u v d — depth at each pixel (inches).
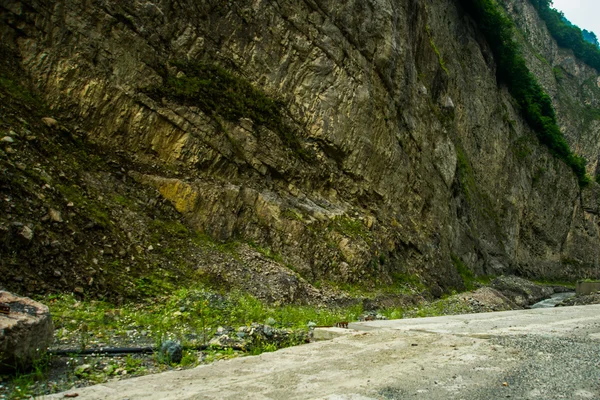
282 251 574.9
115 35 507.5
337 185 735.1
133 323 311.7
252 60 647.8
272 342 290.7
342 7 763.4
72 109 472.1
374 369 191.6
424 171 984.9
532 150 1833.2
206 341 282.2
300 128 693.9
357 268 653.3
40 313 206.7
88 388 165.3
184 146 536.1
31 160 394.6
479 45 1585.9
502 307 922.1
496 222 1499.8
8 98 424.5
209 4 602.2
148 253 427.5
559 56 3198.8
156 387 166.4
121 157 490.3
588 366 196.4
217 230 518.3
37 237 337.1
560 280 1784.0
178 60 565.0
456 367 193.3
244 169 595.8
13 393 166.1
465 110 1392.7
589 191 2155.5
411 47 989.8
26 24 460.8
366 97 784.3
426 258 886.4
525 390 162.7
